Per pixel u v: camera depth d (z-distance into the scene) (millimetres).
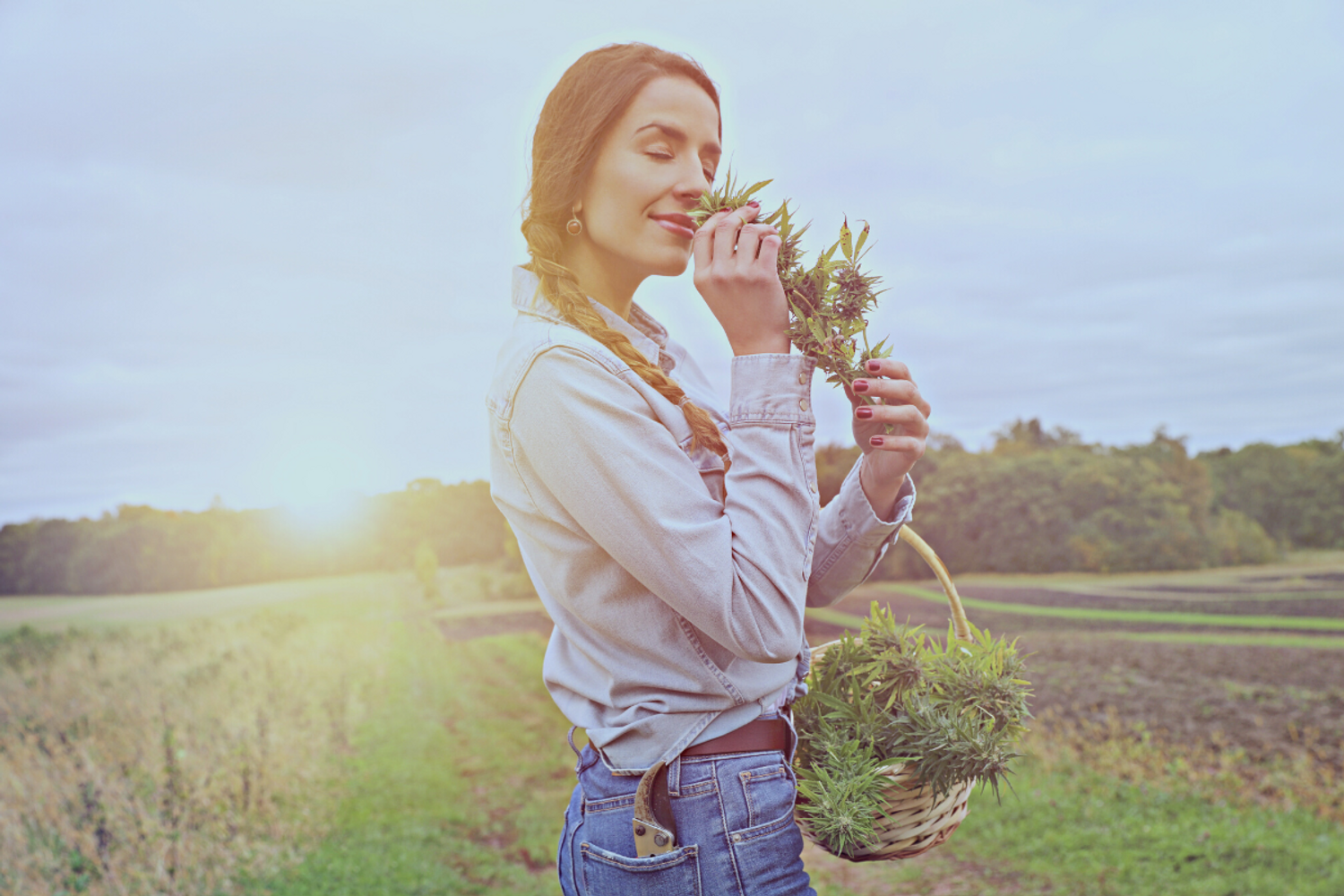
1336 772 5488
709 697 865
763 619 805
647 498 787
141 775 5926
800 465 857
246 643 7938
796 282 930
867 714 1097
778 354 870
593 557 862
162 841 5281
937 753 1029
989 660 1154
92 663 7152
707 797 857
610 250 973
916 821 1068
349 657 8219
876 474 1094
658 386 903
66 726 6297
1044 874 4844
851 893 4938
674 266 973
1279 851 4750
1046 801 5762
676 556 776
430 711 7613
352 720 7309
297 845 5566
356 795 6250
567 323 916
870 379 947
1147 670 7582
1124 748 6301
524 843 5625
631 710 875
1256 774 5688
